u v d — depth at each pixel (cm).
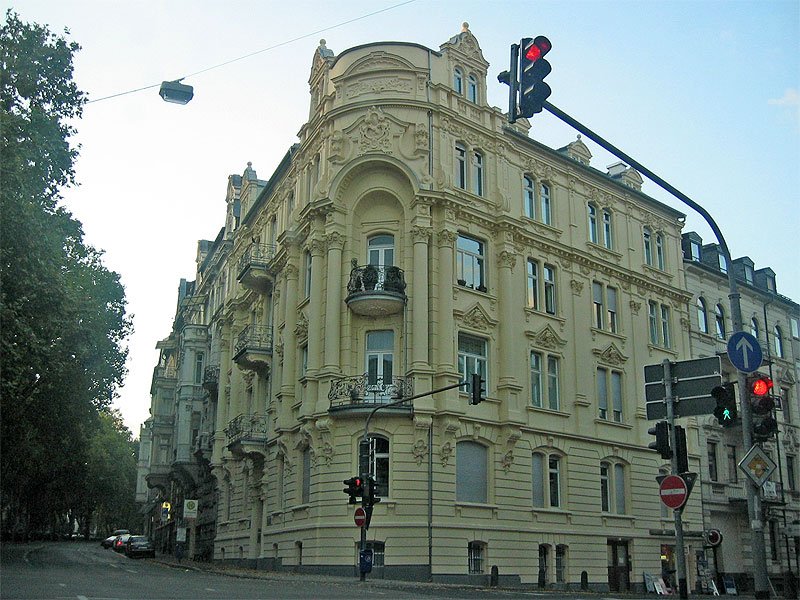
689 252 4506
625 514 3619
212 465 4656
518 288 3406
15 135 2822
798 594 2709
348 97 3347
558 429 3403
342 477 2959
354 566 2855
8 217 2603
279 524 3447
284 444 3384
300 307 3478
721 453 4219
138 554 5625
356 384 3016
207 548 4966
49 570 2777
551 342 3488
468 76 3512
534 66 1148
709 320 4481
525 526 3159
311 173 3612
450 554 2880
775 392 4847
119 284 4556
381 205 3256
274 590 2023
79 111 3166
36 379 3450
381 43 3372
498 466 3139
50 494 8275
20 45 2978
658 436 1543
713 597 2709
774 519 4484
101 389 4469
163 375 7788
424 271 3081
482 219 3338
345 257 3194
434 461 2938
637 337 3934
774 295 5025
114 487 10269
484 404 3159
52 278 2861
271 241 4284
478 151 3447
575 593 2697
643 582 3572
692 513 3922
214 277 5819
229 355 4784
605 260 3856
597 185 3978
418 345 3003
